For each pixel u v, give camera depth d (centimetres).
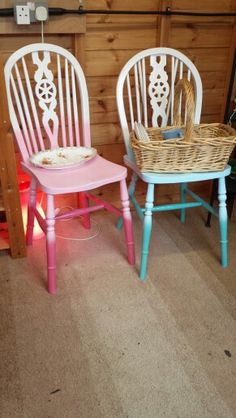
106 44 170
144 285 150
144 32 173
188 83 135
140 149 136
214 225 196
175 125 164
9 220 153
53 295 143
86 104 161
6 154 140
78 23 157
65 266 160
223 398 105
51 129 179
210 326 129
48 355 117
